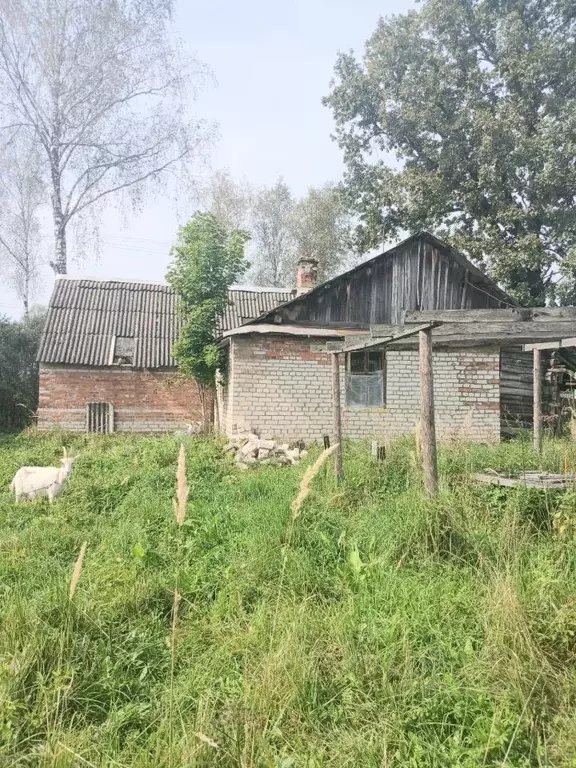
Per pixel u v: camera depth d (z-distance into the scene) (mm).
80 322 17656
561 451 7359
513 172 21359
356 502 6605
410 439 9859
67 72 22375
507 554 4699
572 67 21422
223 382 14727
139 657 3701
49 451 12281
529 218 21312
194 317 14688
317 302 13477
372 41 23547
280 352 13039
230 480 9039
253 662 3502
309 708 3088
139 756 2746
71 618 3746
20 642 3500
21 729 2912
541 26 22359
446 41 22922
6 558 5332
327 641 3662
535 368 9312
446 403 13438
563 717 2877
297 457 10797
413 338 8484
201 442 12891
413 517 5156
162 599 4422
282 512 5762
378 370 13430
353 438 13133
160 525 6188
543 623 3447
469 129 22016
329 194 38156
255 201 39625
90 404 16703
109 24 22469
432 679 3223
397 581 4289
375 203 23672
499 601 3611
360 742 2807
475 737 2766
